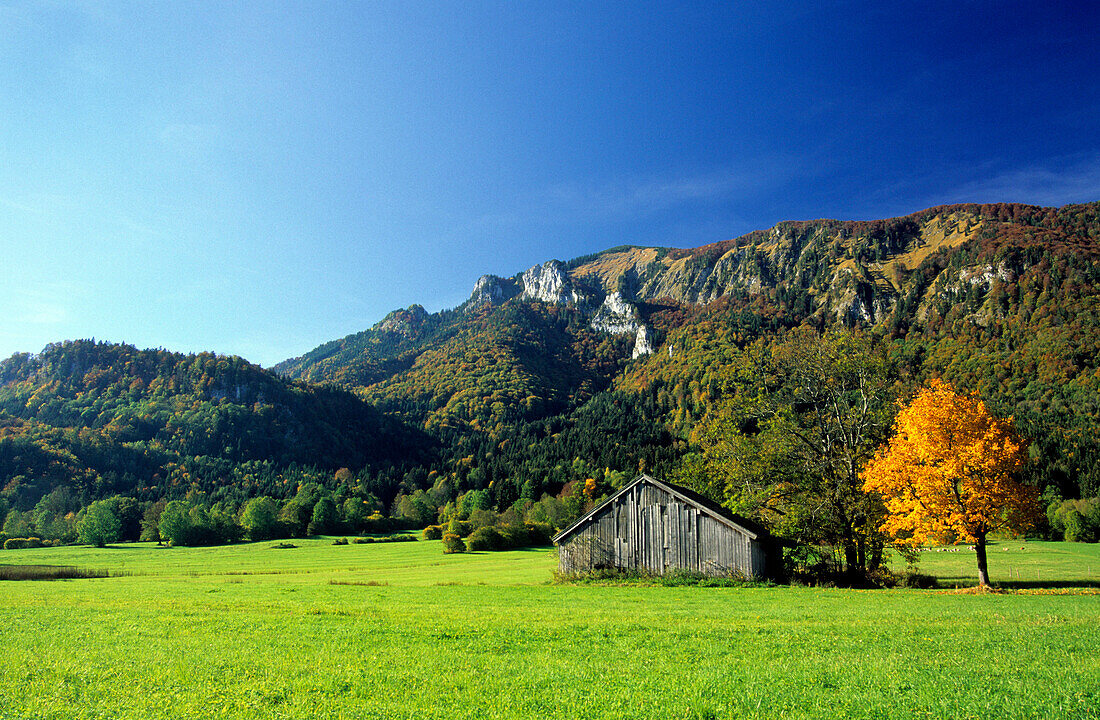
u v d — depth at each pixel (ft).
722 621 61.00
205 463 650.84
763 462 124.98
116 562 231.30
